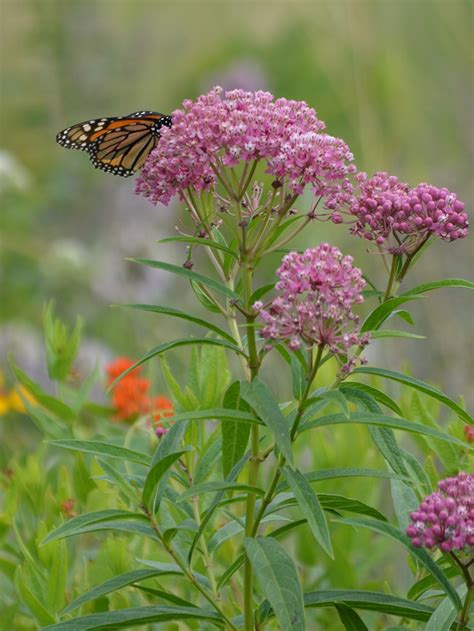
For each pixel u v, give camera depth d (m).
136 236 12.37
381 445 3.78
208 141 4.00
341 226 11.09
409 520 4.26
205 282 3.78
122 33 16.80
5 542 5.50
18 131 15.87
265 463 6.14
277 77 15.25
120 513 3.82
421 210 4.12
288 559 3.44
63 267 11.80
